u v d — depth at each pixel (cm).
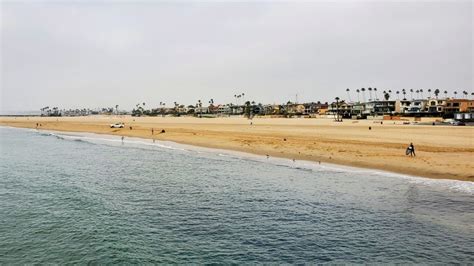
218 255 1717
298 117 19650
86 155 5475
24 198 2759
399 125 9775
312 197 2722
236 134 7625
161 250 1775
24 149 6350
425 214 2248
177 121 15375
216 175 3684
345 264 1606
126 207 2522
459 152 4291
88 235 1967
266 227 2097
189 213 2377
